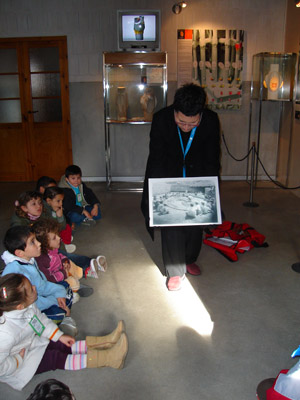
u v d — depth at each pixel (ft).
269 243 12.44
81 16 19.11
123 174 21.17
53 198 11.25
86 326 8.04
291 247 12.12
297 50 17.51
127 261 11.16
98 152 20.83
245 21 19.12
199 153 8.45
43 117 20.40
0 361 5.77
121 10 17.28
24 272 7.32
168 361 7.00
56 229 8.53
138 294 9.29
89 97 20.07
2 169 21.11
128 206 16.63
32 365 6.31
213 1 18.86
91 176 21.17
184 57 19.33
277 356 7.13
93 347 6.94
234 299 9.07
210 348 7.34
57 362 6.56
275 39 19.34
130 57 17.47
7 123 20.52
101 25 19.17
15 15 19.12
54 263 8.50
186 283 9.84
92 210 14.33
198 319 8.27
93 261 9.92
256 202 17.12
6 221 14.78
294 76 17.92
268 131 20.44
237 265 10.85
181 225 8.33
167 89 19.70
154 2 18.86
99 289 9.53
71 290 8.62
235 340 7.58
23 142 20.72
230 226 12.66
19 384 6.20
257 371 6.76
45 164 21.01
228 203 16.97
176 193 8.34
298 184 17.98
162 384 6.48
